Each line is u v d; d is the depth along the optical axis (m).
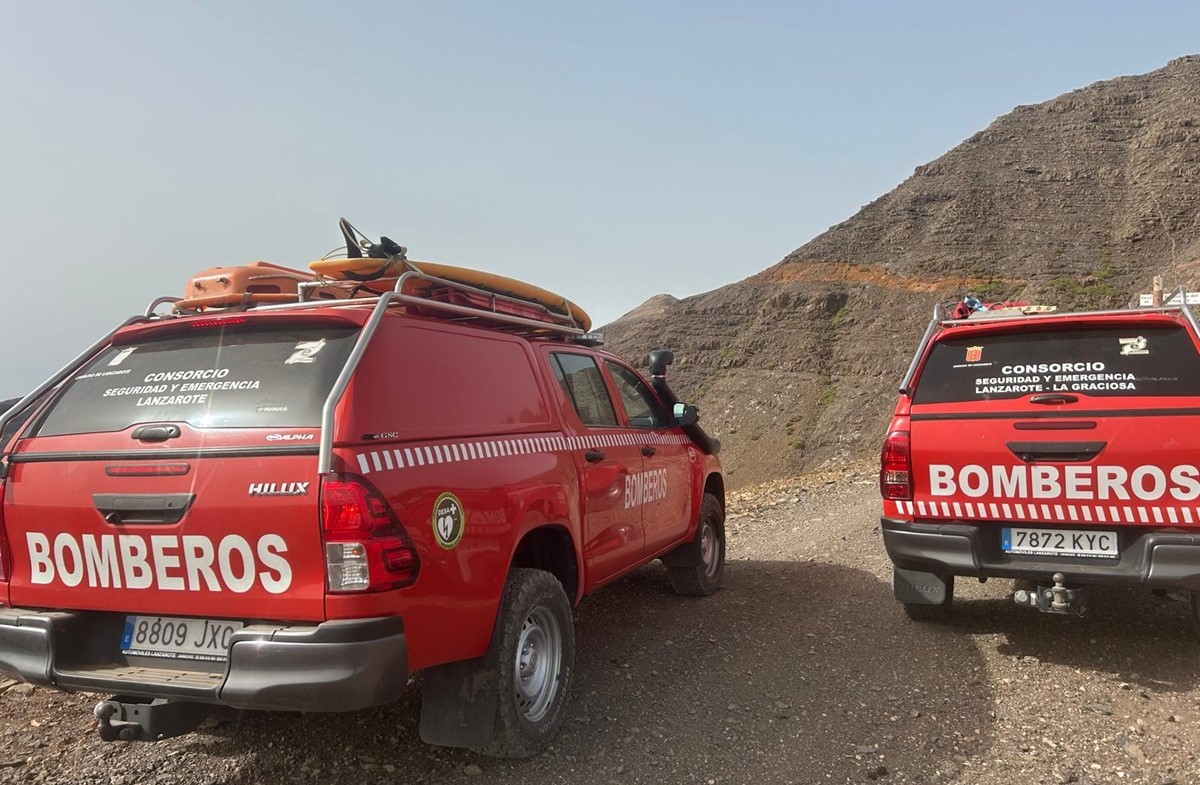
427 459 3.32
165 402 3.36
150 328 3.63
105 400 3.51
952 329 5.21
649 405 6.17
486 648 3.56
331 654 2.86
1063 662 4.95
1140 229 117.06
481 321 4.35
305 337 3.43
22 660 3.32
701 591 6.62
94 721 4.16
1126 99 153.12
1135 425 4.58
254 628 3.00
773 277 127.88
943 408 5.11
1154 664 4.88
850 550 8.12
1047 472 4.76
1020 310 5.78
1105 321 4.82
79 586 3.34
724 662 5.08
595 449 4.79
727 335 118.94
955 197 135.38
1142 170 131.62
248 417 3.16
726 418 102.25
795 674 4.86
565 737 4.02
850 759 3.77
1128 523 4.59
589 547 4.60
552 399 4.58
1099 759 3.73
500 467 3.77
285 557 2.97
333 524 2.90
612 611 6.27
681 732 4.07
